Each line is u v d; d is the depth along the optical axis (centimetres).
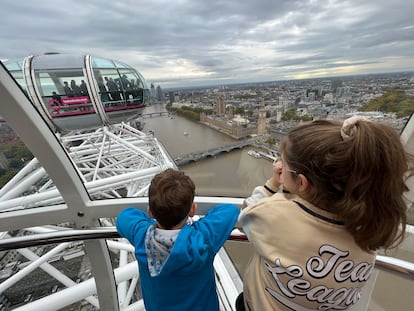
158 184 118
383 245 72
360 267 83
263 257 88
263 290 98
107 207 193
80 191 186
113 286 247
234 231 133
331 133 73
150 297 121
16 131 144
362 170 64
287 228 81
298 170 81
